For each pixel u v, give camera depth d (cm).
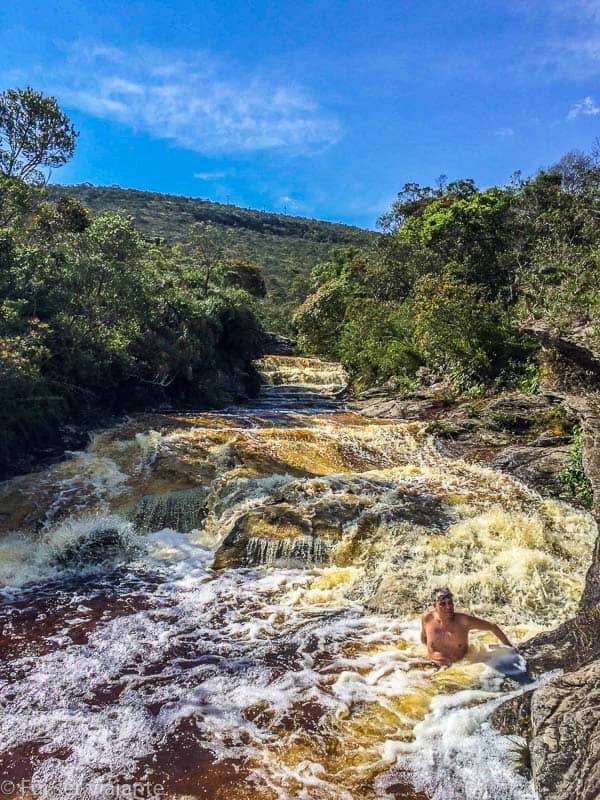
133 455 1262
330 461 1330
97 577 847
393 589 762
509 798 427
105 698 567
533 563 812
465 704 539
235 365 2653
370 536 901
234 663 624
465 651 613
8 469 1147
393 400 2055
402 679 586
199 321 2256
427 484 1110
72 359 1457
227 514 1001
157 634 687
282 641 668
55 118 1650
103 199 9181
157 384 1856
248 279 5162
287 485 1065
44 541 929
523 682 562
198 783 457
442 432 1533
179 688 582
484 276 2792
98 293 1705
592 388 960
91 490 1101
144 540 971
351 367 2784
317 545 882
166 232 7538
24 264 1490
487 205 3028
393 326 2534
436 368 2083
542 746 438
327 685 581
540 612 717
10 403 1128
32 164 1716
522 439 1417
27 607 754
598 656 530
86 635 684
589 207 2586
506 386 1761
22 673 606
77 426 1399
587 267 1370
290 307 5825
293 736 509
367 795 440
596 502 727
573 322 987
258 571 858
